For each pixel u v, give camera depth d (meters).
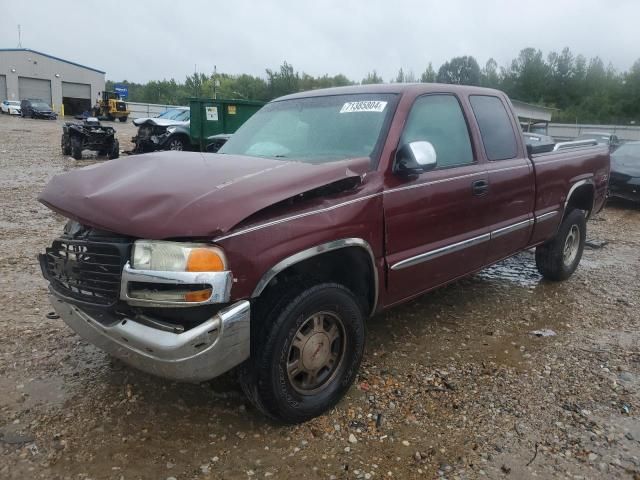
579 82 85.00
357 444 2.91
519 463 2.78
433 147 3.63
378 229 3.29
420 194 3.56
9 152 17.66
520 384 3.59
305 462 2.75
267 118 4.29
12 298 4.75
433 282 3.87
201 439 2.90
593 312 4.98
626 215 10.80
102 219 2.63
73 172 3.36
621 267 6.65
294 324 2.83
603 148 6.16
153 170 3.08
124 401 3.22
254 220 2.65
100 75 65.44
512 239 4.62
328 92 4.21
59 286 3.00
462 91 4.31
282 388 2.86
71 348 3.86
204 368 2.59
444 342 4.21
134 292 2.56
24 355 3.74
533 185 4.77
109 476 2.61
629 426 3.13
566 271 5.75
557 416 3.22
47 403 3.19
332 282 3.03
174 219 2.48
